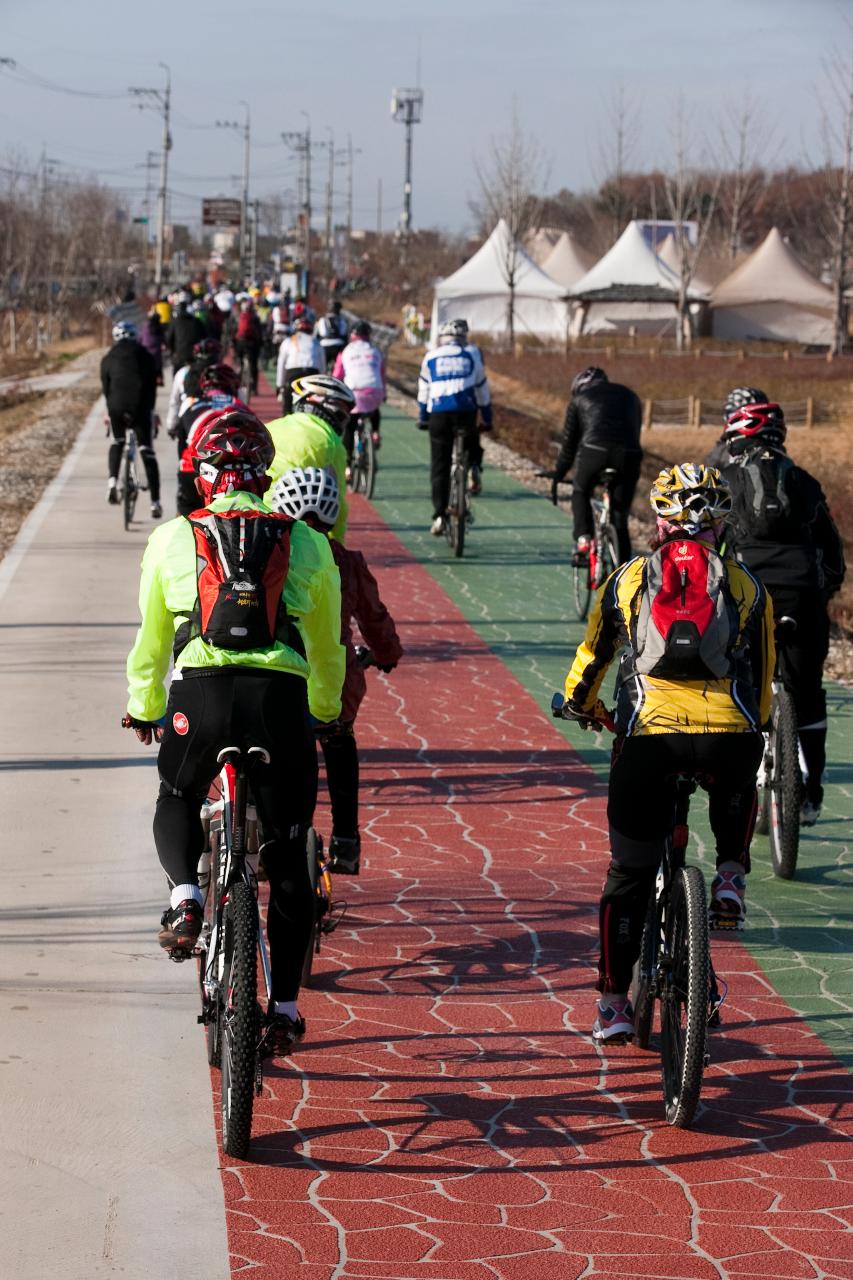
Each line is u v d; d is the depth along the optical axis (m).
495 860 18.78
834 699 28.36
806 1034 14.34
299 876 11.63
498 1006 14.73
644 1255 10.55
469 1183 11.45
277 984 11.55
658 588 12.34
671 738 12.23
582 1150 12.02
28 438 64.25
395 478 55.09
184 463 24.70
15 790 20.53
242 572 11.45
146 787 20.88
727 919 12.62
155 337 75.56
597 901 17.53
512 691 27.05
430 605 34.16
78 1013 14.07
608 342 173.25
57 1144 11.76
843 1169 11.81
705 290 182.62
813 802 19.19
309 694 12.63
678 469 12.70
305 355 49.72
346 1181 11.41
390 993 14.95
